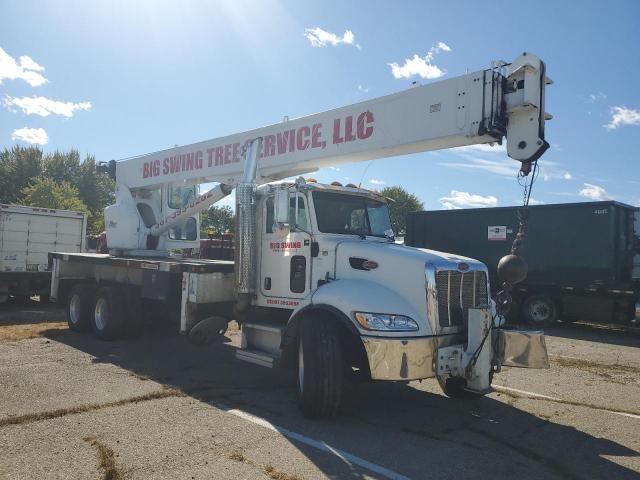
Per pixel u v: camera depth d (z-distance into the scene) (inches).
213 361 323.3
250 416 214.8
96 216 2065.7
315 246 250.2
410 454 180.9
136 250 413.1
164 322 395.9
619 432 213.3
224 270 313.4
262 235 278.1
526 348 217.5
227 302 315.3
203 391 249.9
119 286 385.7
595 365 356.2
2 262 589.6
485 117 213.2
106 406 219.6
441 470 167.6
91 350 341.4
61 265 450.0
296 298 255.9
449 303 218.8
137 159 407.8
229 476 155.0
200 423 202.7
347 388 275.9
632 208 569.6
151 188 417.7
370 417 223.1
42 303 631.2
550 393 276.1
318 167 289.9
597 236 539.5
